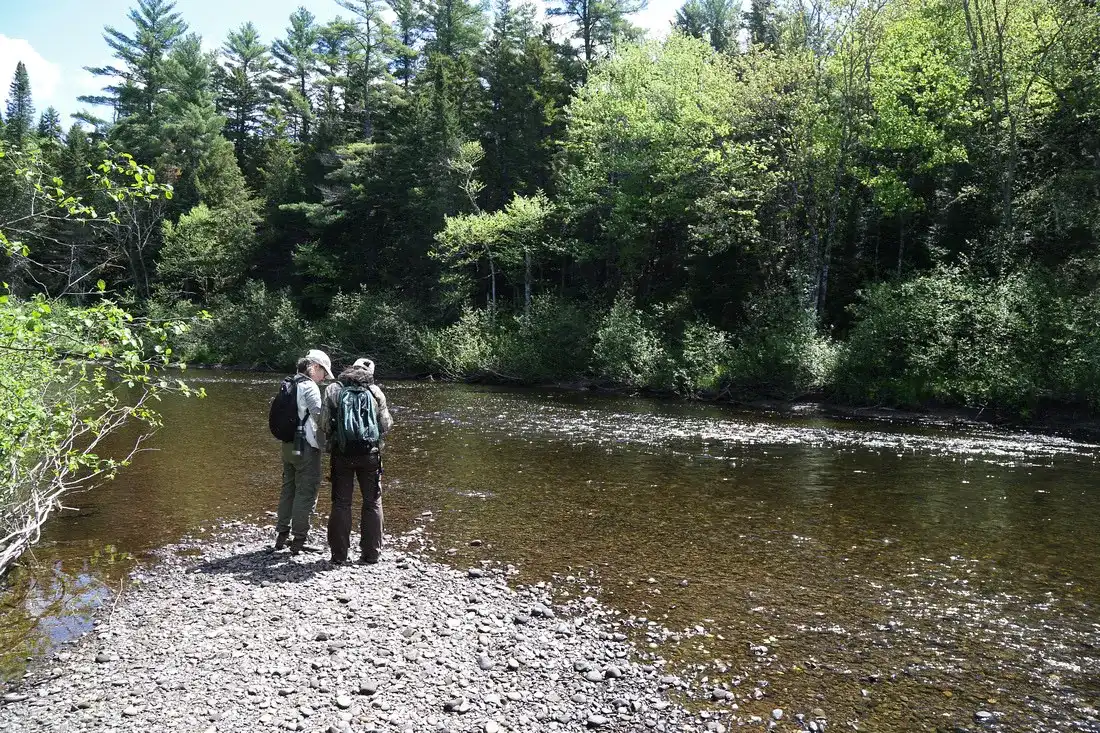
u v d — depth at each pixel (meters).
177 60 76.00
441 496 11.02
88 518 9.48
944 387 22.67
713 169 32.94
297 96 74.12
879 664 5.51
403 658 5.44
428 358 40.53
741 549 8.44
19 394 6.63
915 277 25.78
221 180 65.62
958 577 7.51
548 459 14.27
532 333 37.09
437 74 53.97
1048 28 26.64
